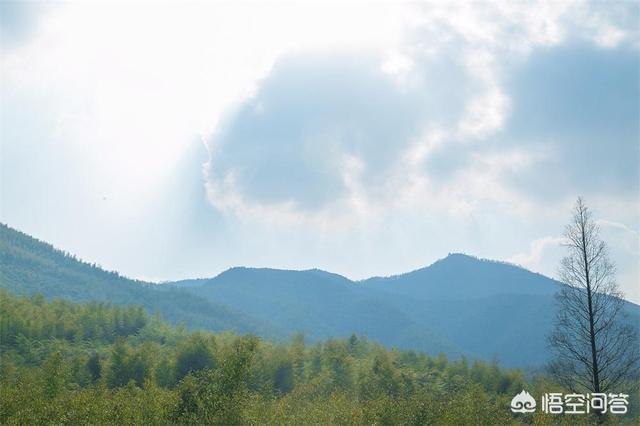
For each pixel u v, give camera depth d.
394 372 90.44
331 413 37.31
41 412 35.56
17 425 34.47
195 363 83.50
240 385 35.16
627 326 38.94
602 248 39.84
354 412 35.97
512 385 90.25
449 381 101.00
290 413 36.81
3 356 107.88
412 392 77.19
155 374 82.50
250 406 34.03
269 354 90.50
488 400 41.72
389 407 36.00
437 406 36.62
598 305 39.25
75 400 36.44
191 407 33.72
